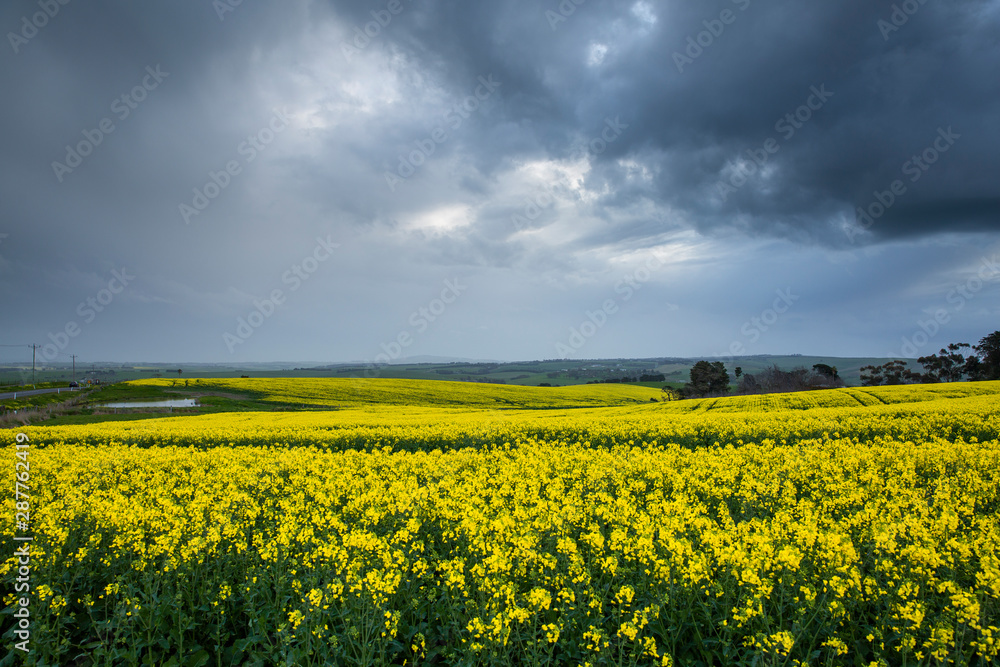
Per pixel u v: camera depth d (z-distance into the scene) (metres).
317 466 14.40
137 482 13.16
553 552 7.30
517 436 21.39
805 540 6.42
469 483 10.95
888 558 6.29
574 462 14.28
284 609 6.27
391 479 12.52
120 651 5.88
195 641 6.47
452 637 6.12
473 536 7.30
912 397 38.41
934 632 4.87
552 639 5.28
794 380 81.50
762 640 4.99
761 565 5.79
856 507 9.33
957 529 7.82
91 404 57.59
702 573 5.70
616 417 27.67
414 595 6.48
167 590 6.63
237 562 7.43
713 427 20.92
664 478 11.90
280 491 12.07
